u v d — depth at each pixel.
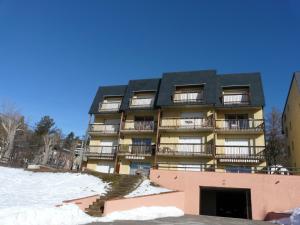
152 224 11.49
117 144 27.25
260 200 17.41
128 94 28.66
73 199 13.19
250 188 17.83
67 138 68.19
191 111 25.70
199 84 26.16
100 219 11.47
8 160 37.16
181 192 18.33
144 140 26.84
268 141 39.81
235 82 25.98
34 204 11.82
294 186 17.12
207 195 22.48
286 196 17.05
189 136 25.12
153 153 25.14
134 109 27.00
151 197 15.39
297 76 24.53
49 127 61.81
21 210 9.53
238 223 14.00
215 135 24.34
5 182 17.45
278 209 16.92
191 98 25.86
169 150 24.34
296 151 25.55
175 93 26.39
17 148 47.59
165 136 25.72
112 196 15.41
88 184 18.25
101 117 29.34
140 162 25.91
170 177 19.53
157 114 26.95
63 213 10.55
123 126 27.31
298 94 23.67
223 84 26.06
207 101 24.41
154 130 25.91
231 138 24.23
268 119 41.06
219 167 23.22
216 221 14.32
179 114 25.95
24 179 19.52
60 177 20.47
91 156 27.38
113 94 29.83
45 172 22.23
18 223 8.68
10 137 42.38
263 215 17.03
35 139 53.38
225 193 22.83
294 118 25.98
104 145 28.16
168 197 16.88
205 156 23.45
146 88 28.45
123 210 13.37
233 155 22.78
